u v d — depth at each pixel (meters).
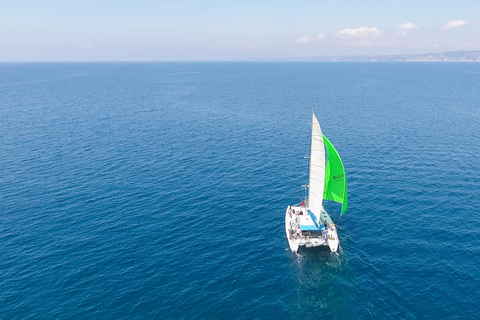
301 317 26.33
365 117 98.19
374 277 30.66
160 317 26.23
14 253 34.06
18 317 26.08
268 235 38.03
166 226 39.66
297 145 71.75
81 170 56.53
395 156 62.88
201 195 47.94
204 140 75.31
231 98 140.88
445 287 29.14
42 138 75.00
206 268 32.22
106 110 111.31
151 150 67.75
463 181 51.00
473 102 124.69
